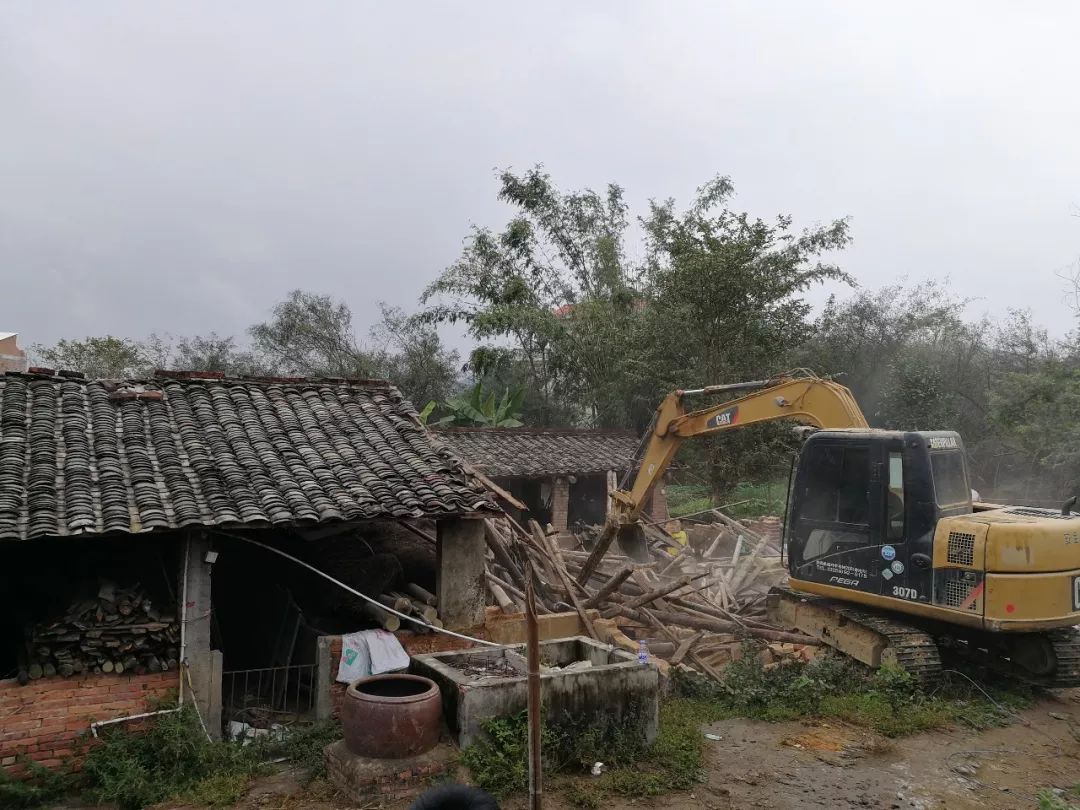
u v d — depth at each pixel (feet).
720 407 37.68
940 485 30.94
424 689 24.06
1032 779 23.77
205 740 25.21
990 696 30.60
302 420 35.14
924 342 90.48
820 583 33.04
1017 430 66.39
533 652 16.79
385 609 29.86
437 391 102.22
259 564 36.83
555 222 91.61
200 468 29.19
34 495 25.61
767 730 27.63
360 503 28.94
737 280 67.97
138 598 26.50
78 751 24.49
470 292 91.09
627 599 39.19
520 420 90.27
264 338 99.25
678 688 31.42
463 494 31.09
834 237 72.18
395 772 21.63
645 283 87.10
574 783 22.49
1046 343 83.71
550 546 41.68
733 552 52.85
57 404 31.89
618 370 79.36
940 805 21.89
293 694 32.40
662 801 21.90
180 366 97.45
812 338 89.51
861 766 24.50
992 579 27.94
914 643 30.09
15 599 28.35
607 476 64.44
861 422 33.12
